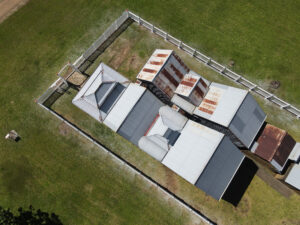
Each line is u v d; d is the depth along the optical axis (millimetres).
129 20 34781
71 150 28734
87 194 27297
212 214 26594
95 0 35625
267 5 35219
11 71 32375
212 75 31969
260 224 26219
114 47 33469
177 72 27609
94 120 29984
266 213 26484
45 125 29703
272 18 34562
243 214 26516
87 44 33625
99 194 27297
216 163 23188
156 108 26984
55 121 29828
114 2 35594
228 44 33344
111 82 27141
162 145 25125
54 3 35625
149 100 26750
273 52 32781
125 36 34000
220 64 32438
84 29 34406
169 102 29672
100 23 34750
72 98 30953
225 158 23625
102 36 32562
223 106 25203
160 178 27844
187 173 23234
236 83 31516
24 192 27391
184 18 34844
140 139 25969
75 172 28016
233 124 24156
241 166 27984
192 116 28141
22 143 29078
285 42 33281
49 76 32062
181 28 34344
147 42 33688
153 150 25062
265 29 33969
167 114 26156
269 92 31016
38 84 31688
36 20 35000
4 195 27281
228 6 35250
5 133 29469
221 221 26375
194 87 26141
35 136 29312
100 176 27844
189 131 25125
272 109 30234
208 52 33094
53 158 28531
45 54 33156
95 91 26219
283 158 25906
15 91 31359
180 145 24750
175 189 27453
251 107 25172
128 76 32094
